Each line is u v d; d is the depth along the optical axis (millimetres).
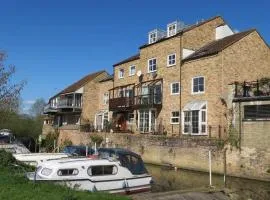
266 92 26766
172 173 26781
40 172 16141
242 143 24984
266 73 32719
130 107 40062
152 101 36875
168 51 36156
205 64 31766
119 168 17203
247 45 31812
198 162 27828
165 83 36156
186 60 33812
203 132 30938
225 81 30266
